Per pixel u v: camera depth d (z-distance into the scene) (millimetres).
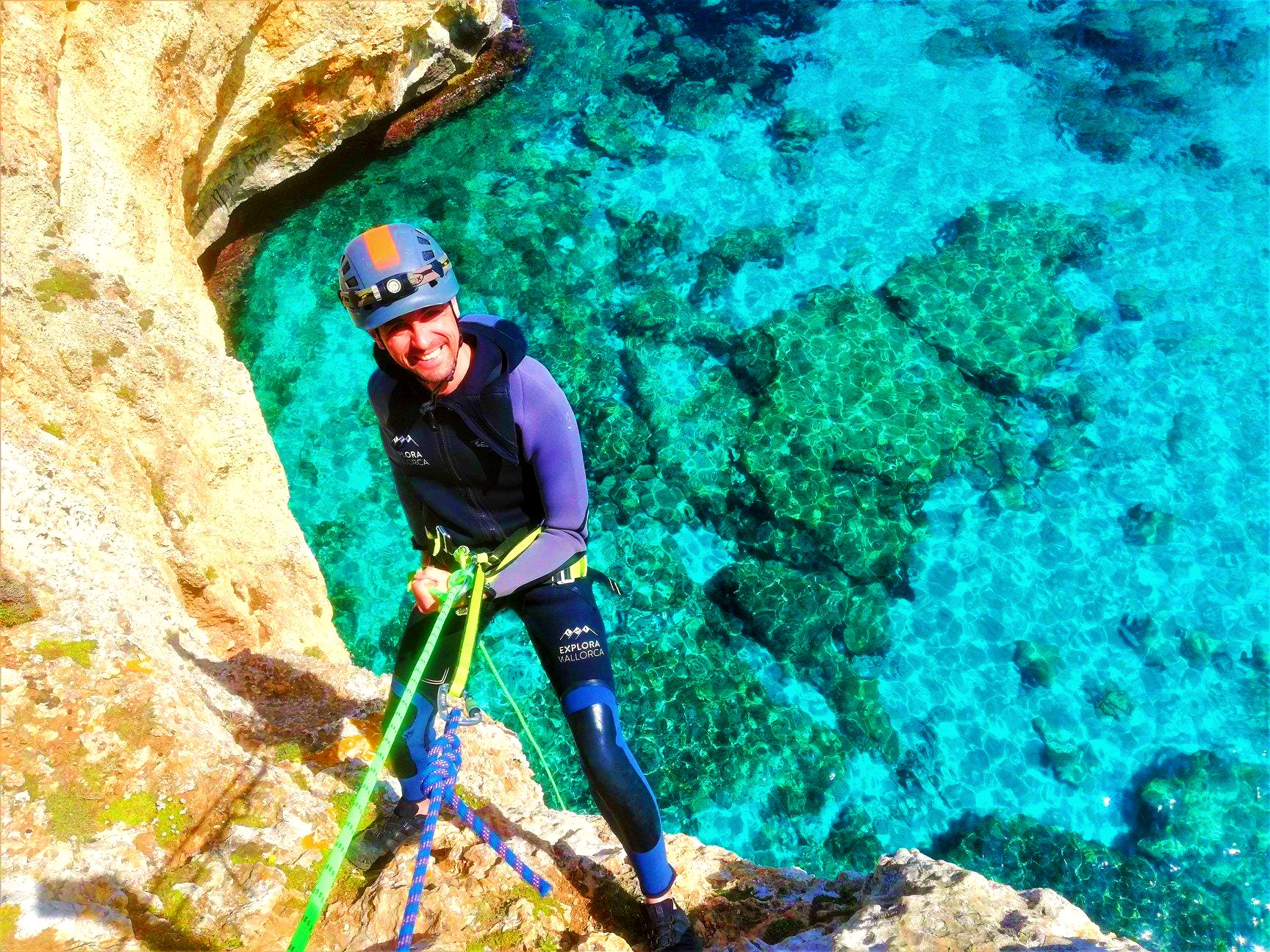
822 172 11391
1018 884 6945
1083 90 12211
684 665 7938
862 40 12836
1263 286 10219
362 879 2975
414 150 11352
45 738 2887
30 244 5113
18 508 3578
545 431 2508
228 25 8273
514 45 12211
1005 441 9180
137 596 3855
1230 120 11828
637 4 13086
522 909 2865
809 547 8539
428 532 2783
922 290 10273
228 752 3232
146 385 5184
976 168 11445
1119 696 7781
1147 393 9461
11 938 2371
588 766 2598
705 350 9836
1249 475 8922
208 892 2744
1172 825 7145
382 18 9695
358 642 8094
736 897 3389
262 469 6309
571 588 2723
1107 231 10758
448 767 2461
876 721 7691
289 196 10773
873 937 2625
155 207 7516
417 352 2324
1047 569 8445
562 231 10766
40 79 6000
